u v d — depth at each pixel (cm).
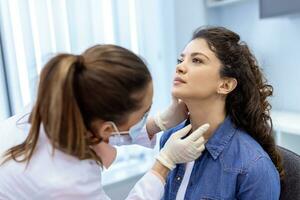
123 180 194
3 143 84
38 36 165
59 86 67
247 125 101
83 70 70
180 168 107
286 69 205
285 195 101
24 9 160
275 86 213
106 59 71
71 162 77
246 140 97
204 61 92
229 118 101
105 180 192
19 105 162
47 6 166
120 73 71
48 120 70
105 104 72
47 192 73
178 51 223
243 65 95
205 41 95
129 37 196
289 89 205
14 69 160
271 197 89
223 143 98
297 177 98
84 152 75
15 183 76
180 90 94
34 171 75
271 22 208
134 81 73
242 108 100
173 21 218
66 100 68
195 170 101
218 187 95
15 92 161
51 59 70
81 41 178
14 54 159
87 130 75
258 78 101
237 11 228
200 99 95
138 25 200
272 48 211
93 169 80
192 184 101
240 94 99
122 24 193
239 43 98
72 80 68
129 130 86
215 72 92
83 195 76
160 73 215
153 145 121
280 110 210
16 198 76
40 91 69
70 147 73
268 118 104
